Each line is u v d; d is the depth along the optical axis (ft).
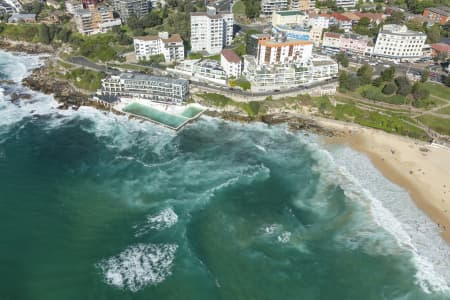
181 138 511.81
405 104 588.09
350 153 483.51
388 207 389.39
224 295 295.89
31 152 463.83
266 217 374.84
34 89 634.43
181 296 291.99
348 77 622.54
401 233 356.59
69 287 292.20
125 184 414.00
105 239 339.36
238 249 337.93
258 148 492.13
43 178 416.05
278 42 641.40
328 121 560.20
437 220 371.56
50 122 539.29
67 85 654.94
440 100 592.60
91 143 492.13
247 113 571.69
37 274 301.02
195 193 403.13
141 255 324.39
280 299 296.10
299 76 620.90
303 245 344.69
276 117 566.77
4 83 651.66
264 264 324.39
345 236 354.33
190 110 576.20
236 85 616.39
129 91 598.34
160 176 430.20
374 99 597.11
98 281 298.56
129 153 473.67
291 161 465.88
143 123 546.67
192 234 350.02
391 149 492.54
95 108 583.58
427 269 320.09
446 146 493.36
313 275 316.19
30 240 333.01
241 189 412.77
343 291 303.68
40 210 368.68
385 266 323.78
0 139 487.20
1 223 348.79
